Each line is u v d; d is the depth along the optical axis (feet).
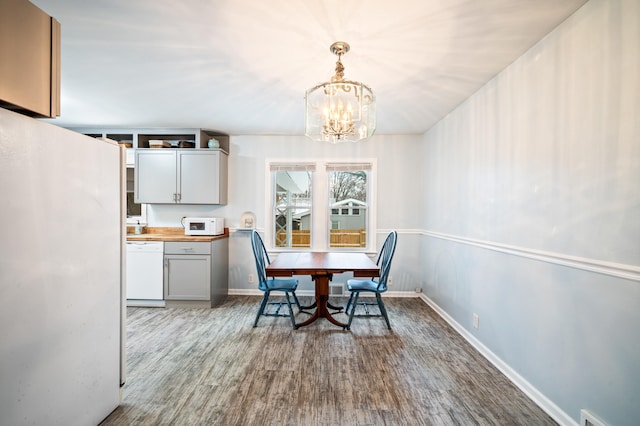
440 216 11.26
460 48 6.36
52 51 4.25
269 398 6.07
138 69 7.45
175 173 12.71
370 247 13.74
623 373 4.29
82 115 11.08
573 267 5.14
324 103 7.15
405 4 5.03
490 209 7.75
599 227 4.67
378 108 10.06
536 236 6.05
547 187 5.77
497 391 6.35
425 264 12.90
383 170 13.65
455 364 7.45
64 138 4.50
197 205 13.76
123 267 6.00
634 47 4.18
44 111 4.16
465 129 9.23
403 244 13.62
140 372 7.03
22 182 3.85
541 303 5.90
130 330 9.52
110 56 6.83
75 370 4.73
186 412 5.64
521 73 6.59
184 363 7.45
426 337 9.04
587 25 4.90
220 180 12.86
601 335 4.63
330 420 5.45
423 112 10.46
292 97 9.24
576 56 5.13
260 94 9.03
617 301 4.39
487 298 7.82
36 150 4.04
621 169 4.33
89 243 5.03
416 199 13.60
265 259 13.42
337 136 7.52
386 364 7.42
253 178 13.83
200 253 11.74
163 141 12.89
